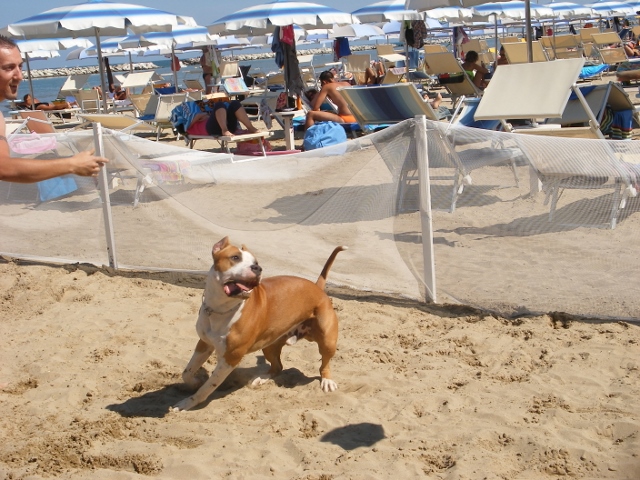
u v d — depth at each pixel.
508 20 21.44
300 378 4.55
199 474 3.68
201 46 18.59
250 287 3.95
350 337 4.97
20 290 6.02
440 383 4.37
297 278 4.39
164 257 6.27
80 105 17.42
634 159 5.04
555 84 6.96
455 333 4.91
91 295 5.85
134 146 6.23
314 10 11.49
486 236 5.29
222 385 4.54
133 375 4.66
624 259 4.97
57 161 3.85
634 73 12.14
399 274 5.54
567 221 5.12
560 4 18.86
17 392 4.55
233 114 9.80
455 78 11.87
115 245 6.41
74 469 3.76
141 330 5.21
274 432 3.99
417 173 5.34
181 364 4.77
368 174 5.62
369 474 3.59
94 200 6.48
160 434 4.02
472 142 5.32
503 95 7.16
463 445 3.78
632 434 3.80
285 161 5.95
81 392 4.48
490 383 4.34
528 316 5.10
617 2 20.16
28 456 3.87
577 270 5.06
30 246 6.77
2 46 4.07
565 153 5.14
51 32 10.58
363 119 8.64
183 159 6.15
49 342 5.10
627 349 4.57
